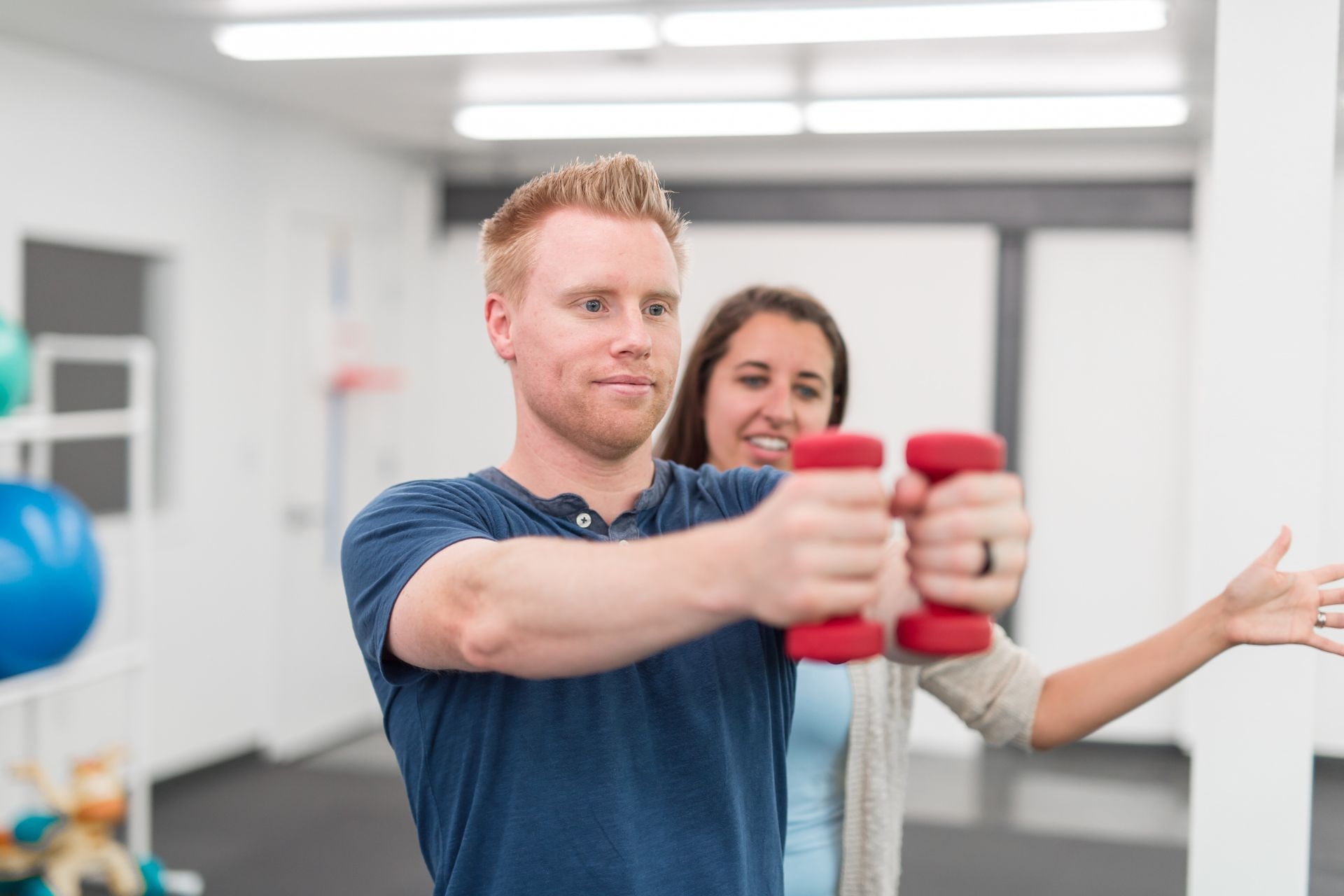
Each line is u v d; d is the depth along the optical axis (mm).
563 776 976
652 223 1043
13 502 2746
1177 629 1256
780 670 1104
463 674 998
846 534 625
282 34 3729
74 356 3537
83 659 3248
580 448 1061
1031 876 3799
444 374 6086
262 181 4918
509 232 1076
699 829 1003
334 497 5414
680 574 699
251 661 4934
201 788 4582
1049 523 5402
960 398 5422
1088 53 3709
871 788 1391
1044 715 1307
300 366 5191
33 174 3895
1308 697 1387
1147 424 5324
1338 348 1422
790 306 1694
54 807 3104
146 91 4320
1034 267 5410
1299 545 1391
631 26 3518
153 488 4574
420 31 3641
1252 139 1402
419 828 1060
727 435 1707
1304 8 1388
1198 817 1418
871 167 5453
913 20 3389
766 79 4121
